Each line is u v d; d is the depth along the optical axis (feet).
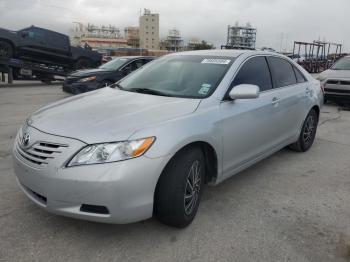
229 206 12.40
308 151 19.25
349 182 14.96
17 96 40.06
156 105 11.15
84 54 59.93
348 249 9.96
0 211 11.47
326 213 12.09
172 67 14.29
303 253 9.74
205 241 10.19
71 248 9.69
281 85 15.97
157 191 9.95
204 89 12.28
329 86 34.88
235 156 12.68
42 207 9.61
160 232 10.56
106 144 9.05
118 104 11.41
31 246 9.71
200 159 10.92
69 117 10.32
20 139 10.64
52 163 9.19
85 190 8.91
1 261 9.05
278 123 15.26
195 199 11.06
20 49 52.49
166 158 9.49
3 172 14.65
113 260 9.24
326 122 27.71
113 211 9.04
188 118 10.50
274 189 14.01
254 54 14.70
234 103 12.37
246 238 10.40
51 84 57.88
